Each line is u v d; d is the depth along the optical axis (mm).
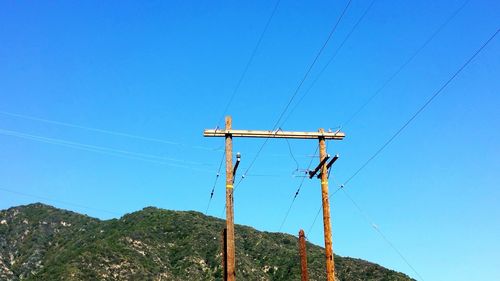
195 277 120812
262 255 133375
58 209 184375
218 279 118062
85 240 150875
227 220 26594
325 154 27500
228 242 26250
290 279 113562
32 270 147125
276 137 27562
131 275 116188
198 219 153875
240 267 122938
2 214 177000
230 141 27422
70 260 118000
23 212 179250
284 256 127562
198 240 137000
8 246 161125
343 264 116938
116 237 135250
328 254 25953
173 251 135250
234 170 27156
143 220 152875
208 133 27188
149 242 135750
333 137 27766
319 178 27375
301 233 34688
